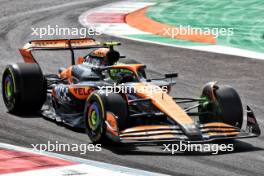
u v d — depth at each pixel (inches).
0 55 2409.0
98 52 1470.2
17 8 3745.1
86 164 1118.4
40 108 1544.0
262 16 3467.0
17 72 1504.7
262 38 2896.2
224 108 1322.6
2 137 1312.7
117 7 3964.1
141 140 1192.8
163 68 2265.0
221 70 2240.4
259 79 2102.6
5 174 1034.7
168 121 1257.4
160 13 3686.0
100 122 1237.7
